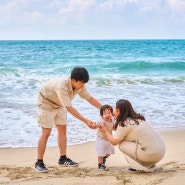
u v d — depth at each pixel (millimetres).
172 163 5355
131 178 4539
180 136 7371
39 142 5086
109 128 5121
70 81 4922
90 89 13586
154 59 31359
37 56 30406
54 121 5324
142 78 16891
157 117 9156
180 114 9500
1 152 6309
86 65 22688
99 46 54188
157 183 4312
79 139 7160
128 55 35125
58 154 6129
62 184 4367
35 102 10844
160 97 11984
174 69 23219
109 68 22500
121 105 4719
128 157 4762
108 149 5117
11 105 10336
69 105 4906
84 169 5145
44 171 4957
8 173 4941
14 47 49438
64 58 28750
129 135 4750
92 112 9430
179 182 4344
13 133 7551
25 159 5871
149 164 4809
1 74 18156
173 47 53562
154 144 4656
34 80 16266
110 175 4719
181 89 14023
